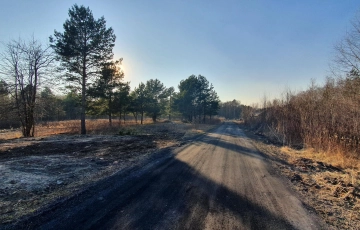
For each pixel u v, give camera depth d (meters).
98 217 3.19
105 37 18.09
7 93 14.99
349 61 10.12
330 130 9.74
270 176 5.71
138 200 3.86
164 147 10.24
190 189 4.50
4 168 5.74
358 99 9.02
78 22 16.91
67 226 2.92
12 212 3.32
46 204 3.62
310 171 6.44
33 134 16.20
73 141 11.51
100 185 4.64
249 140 14.73
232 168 6.45
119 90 25.38
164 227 2.93
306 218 3.33
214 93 42.78
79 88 17.56
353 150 8.09
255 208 3.63
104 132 18.00
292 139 13.08
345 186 4.95
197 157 7.99
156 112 37.16
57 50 16.31
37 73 15.81
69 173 5.55
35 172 5.52
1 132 21.19
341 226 3.12
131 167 6.27
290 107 15.30
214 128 28.00
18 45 15.05
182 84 38.25
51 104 17.12
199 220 3.15
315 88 13.75
